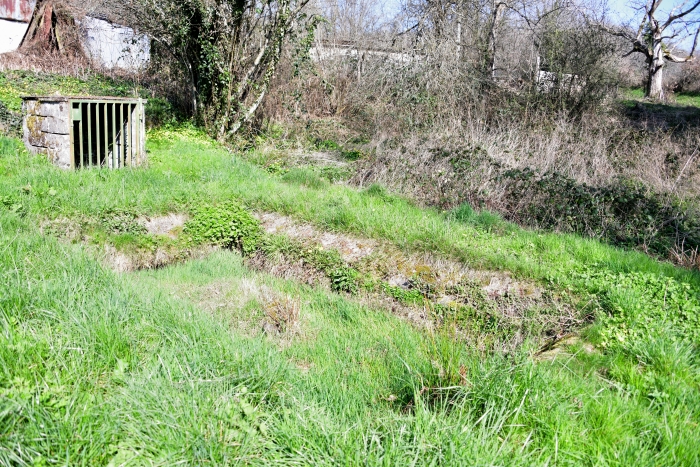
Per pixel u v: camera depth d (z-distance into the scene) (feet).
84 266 17.22
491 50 55.83
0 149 29.63
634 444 10.67
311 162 40.57
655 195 31.22
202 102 45.68
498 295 20.66
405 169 35.17
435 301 21.25
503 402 11.47
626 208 30.32
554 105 49.37
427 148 36.83
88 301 14.64
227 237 25.73
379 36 63.36
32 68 50.90
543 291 20.44
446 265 22.41
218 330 15.17
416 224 25.27
